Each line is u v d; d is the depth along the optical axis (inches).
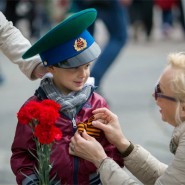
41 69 164.1
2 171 266.5
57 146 152.2
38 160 147.9
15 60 167.6
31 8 832.3
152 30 850.1
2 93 460.8
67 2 753.6
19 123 152.9
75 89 154.6
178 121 148.8
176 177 144.9
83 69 154.2
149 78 521.0
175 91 147.3
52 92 155.1
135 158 159.8
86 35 154.6
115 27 363.3
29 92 465.7
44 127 142.9
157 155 294.7
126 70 563.2
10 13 776.3
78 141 150.6
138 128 351.3
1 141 319.6
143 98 434.6
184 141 145.7
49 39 151.1
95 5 362.3
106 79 516.7
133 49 727.7
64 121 153.8
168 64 151.8
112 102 421.7
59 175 152.6
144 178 161.9
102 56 359.9
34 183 151.3
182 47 745.0
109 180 148.3
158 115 380.8
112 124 156.0
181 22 872.3
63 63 152.9
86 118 155.7
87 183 154.7
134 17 814.5
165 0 874.8
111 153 158.7
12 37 167.3
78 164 152.8
